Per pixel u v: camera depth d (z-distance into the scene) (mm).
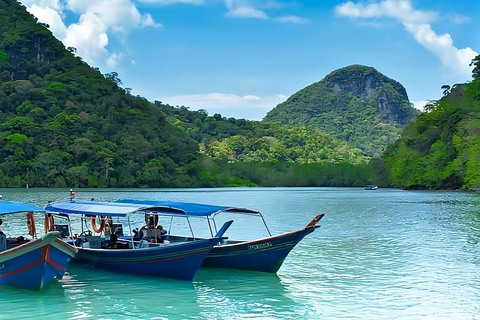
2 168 139375
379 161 163375
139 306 18500
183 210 23656
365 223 45625
